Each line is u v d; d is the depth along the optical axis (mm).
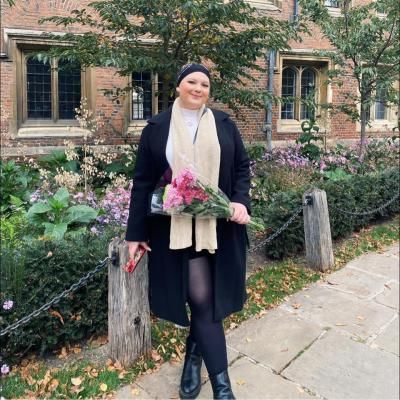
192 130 2068
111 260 2557
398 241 5602
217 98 6484
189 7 5293
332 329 3248
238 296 2189
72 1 8461
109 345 2703
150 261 2197
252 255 4750
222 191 2086
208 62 8031
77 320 2818
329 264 4465
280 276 4215
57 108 8875
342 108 8250
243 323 3283
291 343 3025
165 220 2117
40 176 6090
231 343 3000
